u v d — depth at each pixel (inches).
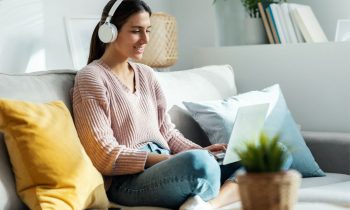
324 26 145.9
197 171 73.3
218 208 77.4
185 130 98.5
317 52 120.3
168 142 92.0
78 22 111.3
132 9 86.1
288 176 42.8
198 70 112.5
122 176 81.4
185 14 140.3
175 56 121.3
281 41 129.6
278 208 42.7
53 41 108.7
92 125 79.0
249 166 43.6
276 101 106.3
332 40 144.7
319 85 120.4
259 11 136.0
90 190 71.1
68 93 82.7
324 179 96.1
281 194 42.6
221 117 97.0
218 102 100.2
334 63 118.7
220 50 131.0
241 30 146.6
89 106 79.7
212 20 136.8
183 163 73.8
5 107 67.6
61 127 71.7
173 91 100.5
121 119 83.4
